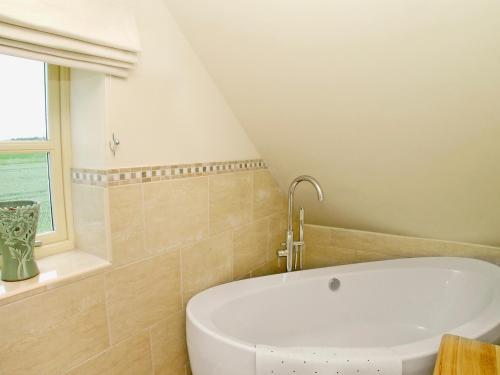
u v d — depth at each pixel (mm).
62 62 993
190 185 1507
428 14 1038
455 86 1214
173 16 1354
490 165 1476
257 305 1674
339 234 2340
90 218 1229
